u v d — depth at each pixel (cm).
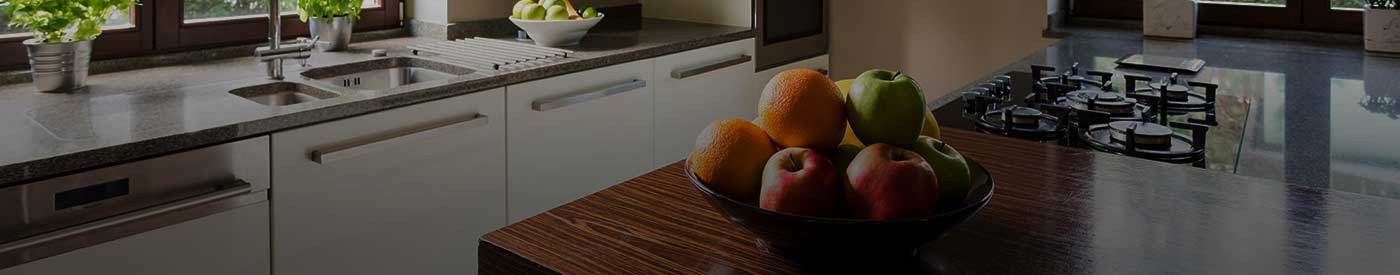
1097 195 98
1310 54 271
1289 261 78
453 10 294
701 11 350
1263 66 245
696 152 78
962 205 77
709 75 309
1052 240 84
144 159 161
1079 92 188
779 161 73
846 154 78
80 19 199
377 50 260
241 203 176
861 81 77
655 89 285
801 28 363
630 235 85
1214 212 92
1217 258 79
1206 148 142
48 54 194
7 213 145
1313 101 190
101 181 156
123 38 231
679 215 91
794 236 72
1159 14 311
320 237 194
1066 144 144
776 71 349
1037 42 339
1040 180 104
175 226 167
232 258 178
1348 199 96
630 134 278
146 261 164
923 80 371
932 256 80
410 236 214
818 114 76
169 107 185
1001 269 77
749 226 73
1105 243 83
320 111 186
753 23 334
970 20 354
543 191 250
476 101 223
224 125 171
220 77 221
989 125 154
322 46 263
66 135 162
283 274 188
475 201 229
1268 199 96
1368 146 145
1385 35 270
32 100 190
